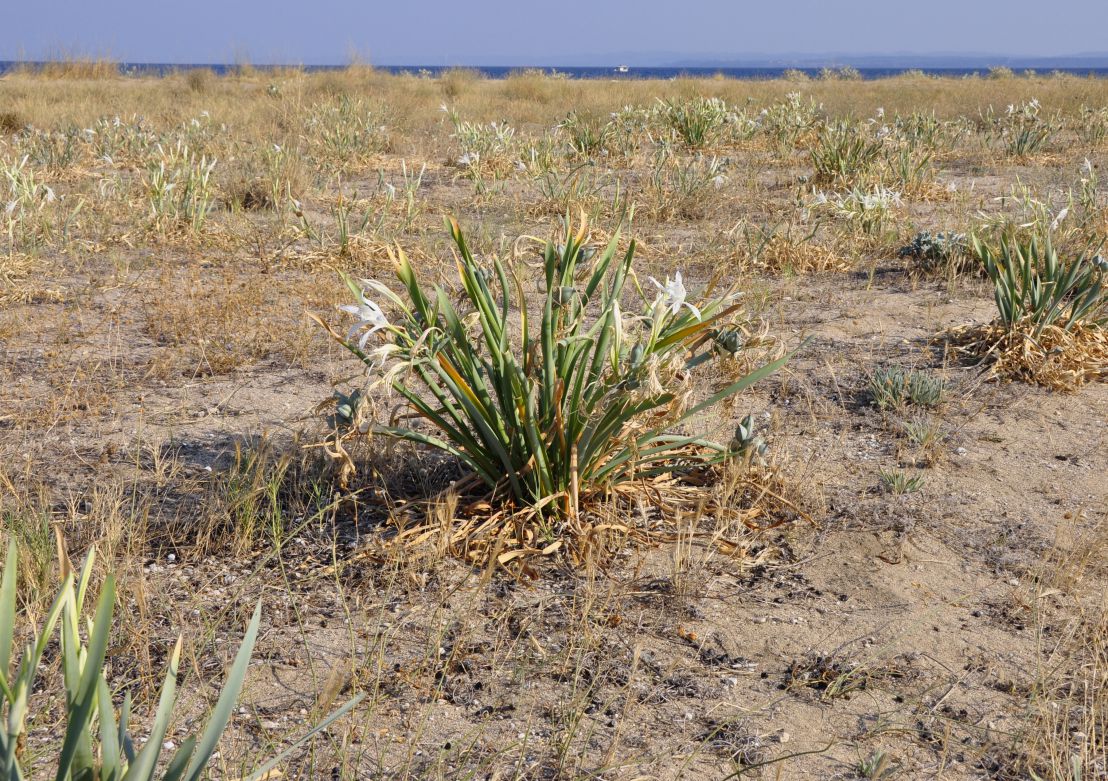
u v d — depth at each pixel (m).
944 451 4.05
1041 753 2.27
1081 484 3.77
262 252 7.71
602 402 3.21
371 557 3.14
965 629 2.82
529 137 13.50
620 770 2.22
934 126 14.00
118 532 3.09
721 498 3.39
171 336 5.65
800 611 2.92
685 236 8.54
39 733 2.24
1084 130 15.34
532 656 2.65
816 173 11.09
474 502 3.48
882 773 2.21
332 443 3.45
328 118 15.12
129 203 9.21
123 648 2.55
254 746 2.26
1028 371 4.94
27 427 4.26
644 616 2.86
